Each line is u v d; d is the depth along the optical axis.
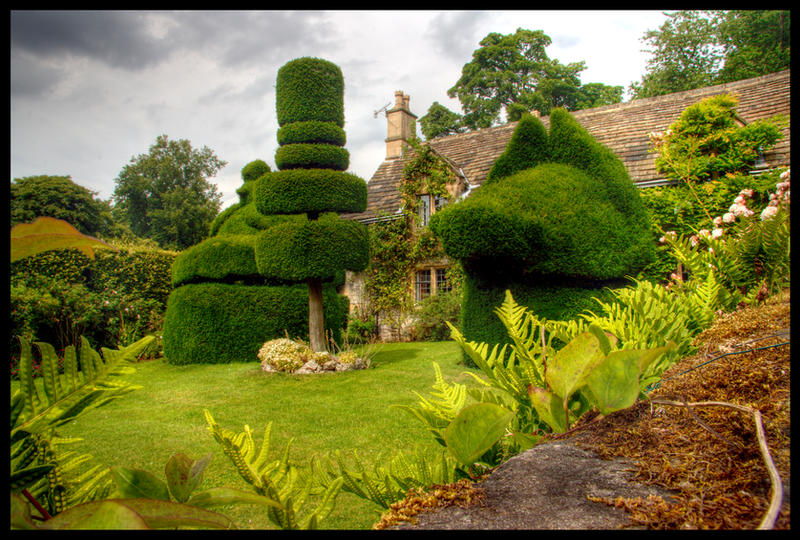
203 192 47.47
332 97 10.06
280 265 9.53
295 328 10.95
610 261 7.46
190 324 10.20
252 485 0.64
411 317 15.11
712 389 0.86
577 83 32.75
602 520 0.55
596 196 7.91
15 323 9.38
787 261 2.36
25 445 0.60
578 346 0.83
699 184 10.30
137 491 0.51
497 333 7.82
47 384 0.47
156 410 6.42
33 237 0.43
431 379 7.62
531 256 7.32
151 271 13.28
